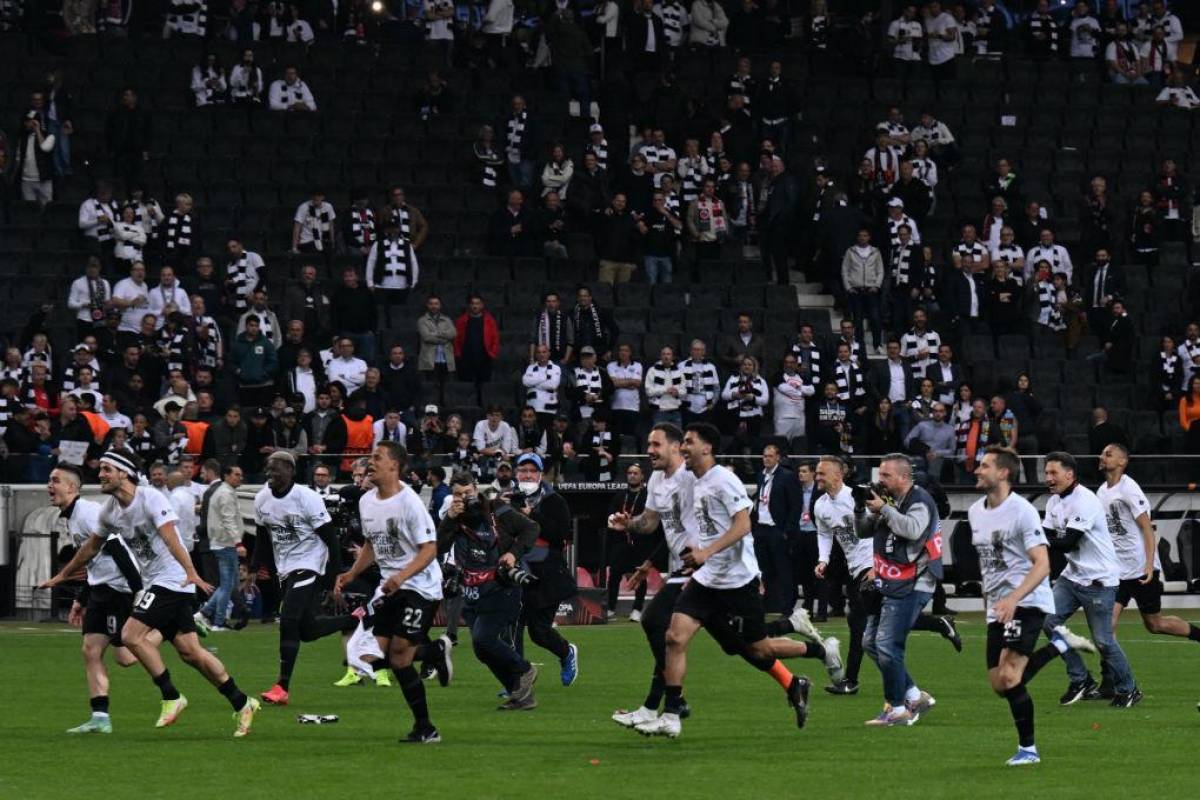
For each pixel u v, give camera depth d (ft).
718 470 124.06
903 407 295.69
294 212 338.54
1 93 349.82
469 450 261.85
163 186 337.93
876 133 354.54
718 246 344.49
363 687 167.53
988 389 324.60
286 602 153.17
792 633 234.79
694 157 344.49
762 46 401.49
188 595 130.31
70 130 337.31
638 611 247.29
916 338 310.65
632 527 133.39
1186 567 289.74
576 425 278.46
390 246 317.83
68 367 270.05
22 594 252.21
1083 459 291.58
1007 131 388.16
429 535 124.36
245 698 130.93
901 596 137.18
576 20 390.42
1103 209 355.36
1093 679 160.15
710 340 324.60
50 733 131.75
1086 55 416.67
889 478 136.87
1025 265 344.49
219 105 357.00
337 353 283.79
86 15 372.99
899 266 328.49
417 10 391.45
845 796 101.86
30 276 310.45
